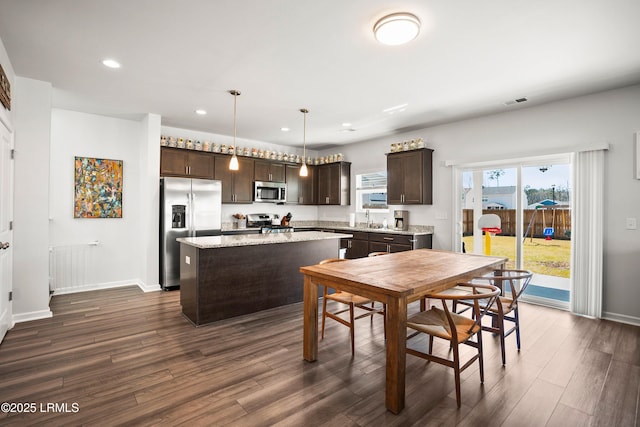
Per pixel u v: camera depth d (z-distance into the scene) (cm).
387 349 186
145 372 224
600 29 228
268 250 368
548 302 390
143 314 347
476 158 451
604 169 344
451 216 483
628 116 332
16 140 312
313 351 242
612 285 340
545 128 388
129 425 169
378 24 220
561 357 250
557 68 292
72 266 434
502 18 216
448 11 208
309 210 717
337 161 648
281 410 183
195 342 275
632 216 329
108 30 235
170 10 210
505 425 172
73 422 171
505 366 236
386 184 589
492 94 359
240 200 571
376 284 197
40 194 325
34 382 210
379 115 443
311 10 210
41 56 274
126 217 474
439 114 436
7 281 294
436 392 202
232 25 228
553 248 393
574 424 173
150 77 319
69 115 430
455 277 226
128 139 475
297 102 391
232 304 339
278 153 628
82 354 250
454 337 187
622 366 236
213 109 422
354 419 176
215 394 198
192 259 325
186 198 464
